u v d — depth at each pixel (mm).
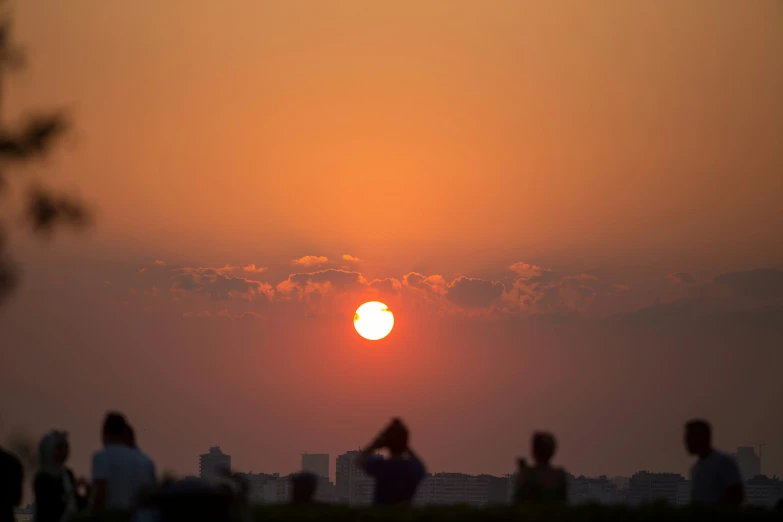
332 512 22891
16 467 26969
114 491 24266
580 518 22641
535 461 24875
